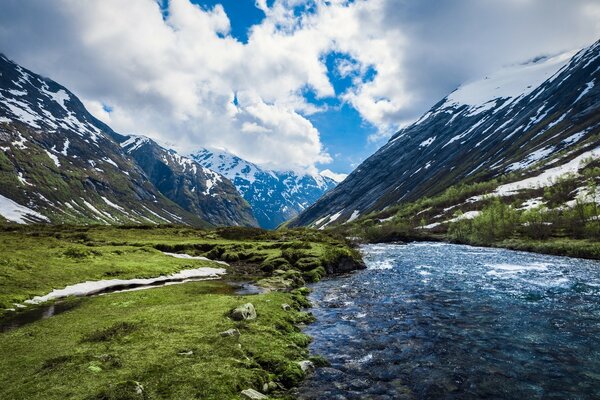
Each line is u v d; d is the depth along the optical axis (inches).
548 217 4778.5
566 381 743.1
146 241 3666.3
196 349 805.9
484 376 769.6
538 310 1294.3
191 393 609.0
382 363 842.2
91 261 2041.1
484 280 1937.7
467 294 1592.0
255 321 1064.8
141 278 1872.5
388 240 6274.6
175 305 1224.2
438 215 7765.8
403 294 1627.7
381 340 1005.8
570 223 4301.2
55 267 1780.3
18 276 1539.1
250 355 819.4
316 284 1995.6
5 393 583.5
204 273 2257.6
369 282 1993.1
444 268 2472.9
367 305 1433.3
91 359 727.1
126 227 5329.7
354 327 1131.9
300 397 675.4
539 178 7691.9
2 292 1352.1
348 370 802.8
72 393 580.1
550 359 856.3
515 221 4945.9
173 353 777.6
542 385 727.1
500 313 1263.5
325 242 3951.8
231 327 971.9
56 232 4527.6
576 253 3041.3
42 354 773.3
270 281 1929.1
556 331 1059.3
